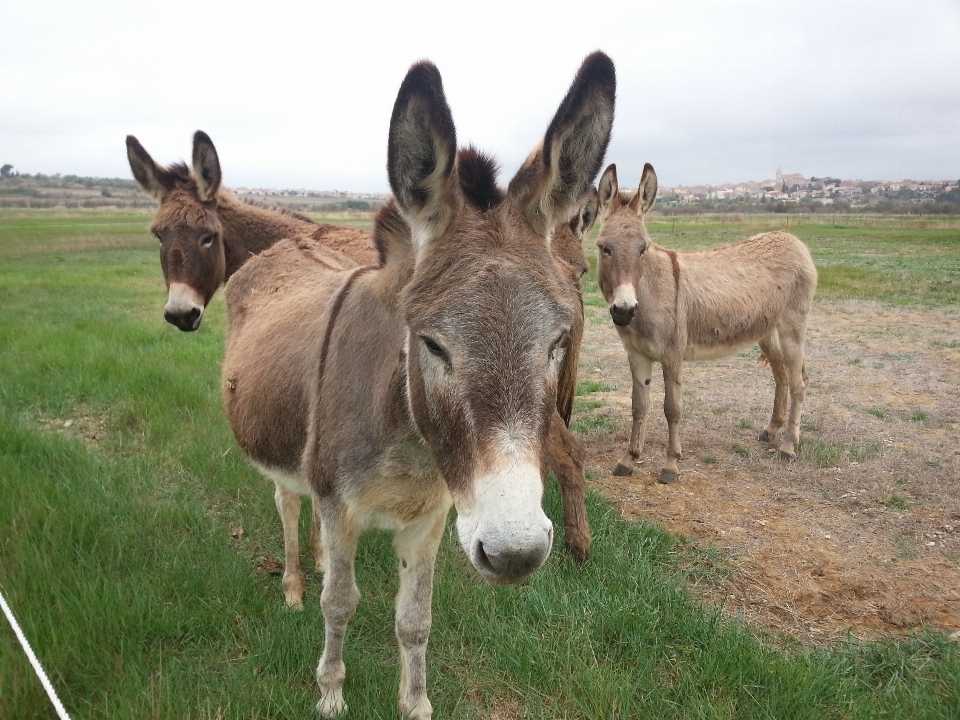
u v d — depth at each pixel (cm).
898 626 183
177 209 250
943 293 770
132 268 1030
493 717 153
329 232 271
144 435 302
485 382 95
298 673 162
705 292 306
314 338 148
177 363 406
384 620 184
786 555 218
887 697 155
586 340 571
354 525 133
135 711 142
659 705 152
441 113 104
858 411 368
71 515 210
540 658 162
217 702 148
